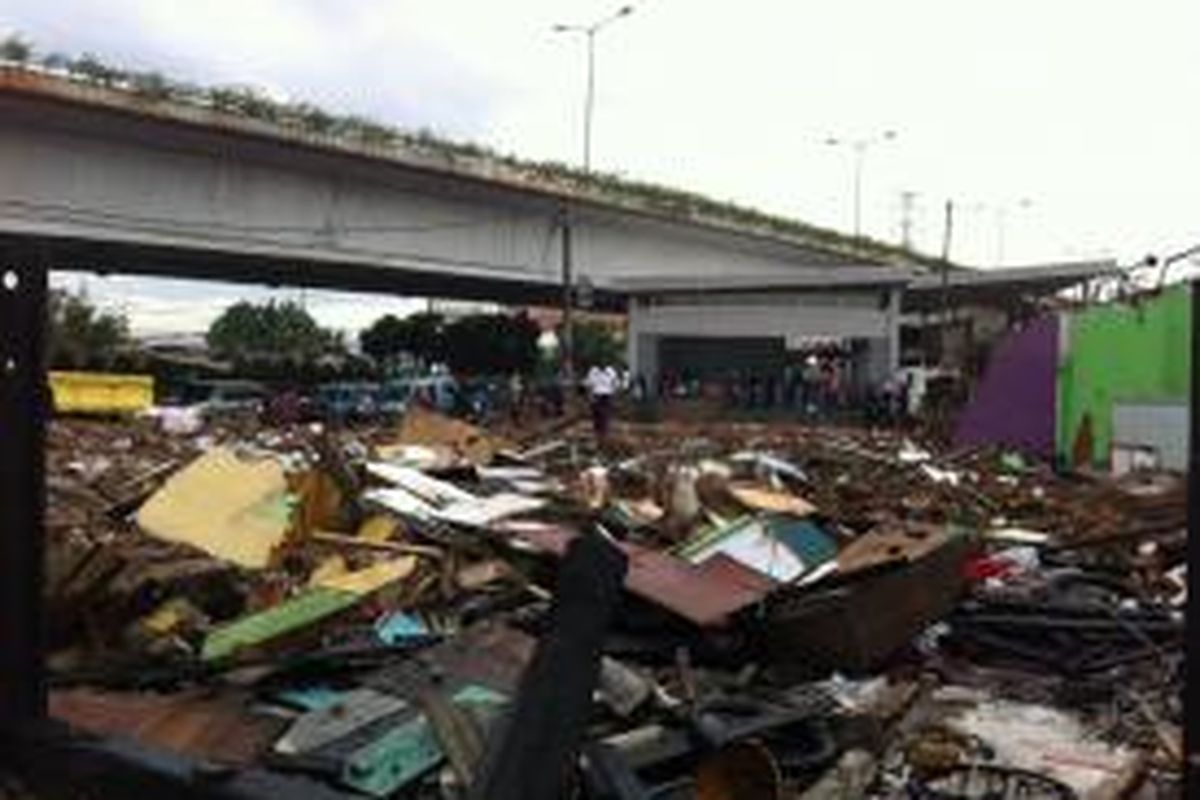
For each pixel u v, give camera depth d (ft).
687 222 234.79
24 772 24.31
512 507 51.42
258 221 156.97
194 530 42.88
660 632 35.76
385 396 195.42
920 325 264.52
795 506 57.62
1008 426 138.82
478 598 39.22
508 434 117.60
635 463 85.15
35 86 128.47
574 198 201.77
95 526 44.75
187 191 148.87
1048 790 28.07
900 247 328.29
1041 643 39.96
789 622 36.27
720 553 38.73
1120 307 127.75
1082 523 68.69
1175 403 113.60
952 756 30.01
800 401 226.79
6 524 23.93
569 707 20.66
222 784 22.52
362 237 171.73
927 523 61.36
